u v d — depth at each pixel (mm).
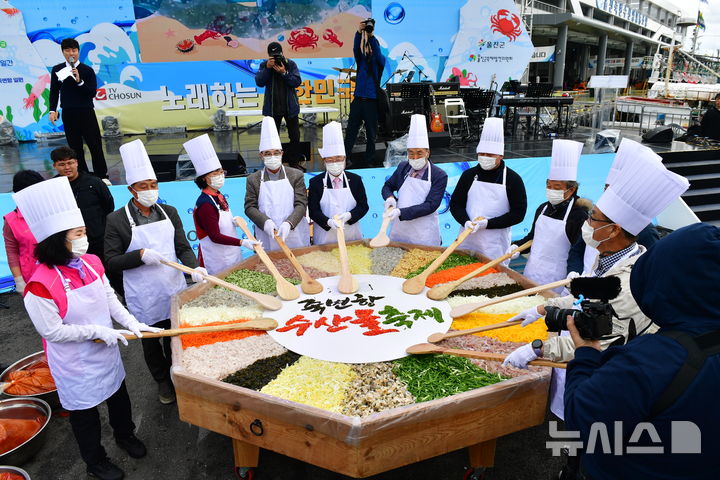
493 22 10039
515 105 9422
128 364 3930
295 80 6535
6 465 2748
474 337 2701
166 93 9727
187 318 2924
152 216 3219
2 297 5238
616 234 2051
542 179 6738
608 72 31672
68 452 2965
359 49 6375
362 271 3730
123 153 2988
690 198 7441
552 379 2402
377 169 6227
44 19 8883
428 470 2754
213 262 3799
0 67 8945
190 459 2871
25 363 3590
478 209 3928
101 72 9359
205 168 3482
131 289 3182
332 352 2533
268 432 2090
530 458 2848
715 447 1167
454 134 9672
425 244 4340
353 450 1895
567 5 20109
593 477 1405
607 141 7840
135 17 9172
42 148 8875
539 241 3451
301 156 6941
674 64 25203
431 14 9766
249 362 2473
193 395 2227
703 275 1211
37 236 2262
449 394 2156
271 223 3725
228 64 9820
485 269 3301
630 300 1812
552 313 1831
